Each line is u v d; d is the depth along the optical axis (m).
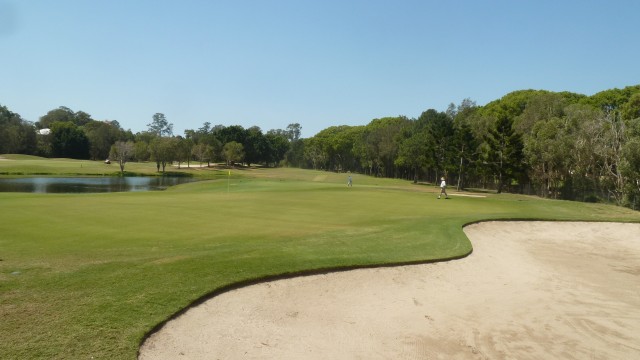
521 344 8.98
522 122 68.31
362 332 9.00
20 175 77.94
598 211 31.30
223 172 108.88
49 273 9.87
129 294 8.88
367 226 19.03
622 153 45.28
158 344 7.37
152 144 101.75
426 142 80.69
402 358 8.00
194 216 20.72
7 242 13.50
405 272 13.00
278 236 15.86
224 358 7.31
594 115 55.03
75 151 139.62
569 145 53.22
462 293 12.11
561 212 29.72
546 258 17.58
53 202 25.70
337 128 176.50
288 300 10.11
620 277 15.16
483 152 68.25
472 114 89.31
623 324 10.42
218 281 10.09
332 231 17.34
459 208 28.84
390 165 116.44
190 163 143.50
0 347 6.48
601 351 8.82
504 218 24.11
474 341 9.00
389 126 109.25
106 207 23.39
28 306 7.96
